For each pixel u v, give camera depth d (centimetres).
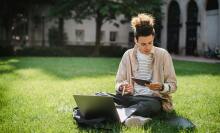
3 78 1138
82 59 2569
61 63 2020
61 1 3312
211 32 3381
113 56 3541
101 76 1252
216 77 1245
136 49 523
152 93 518
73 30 4212
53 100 706
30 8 4012
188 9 3719
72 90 870
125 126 464
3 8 3659
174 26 3916
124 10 3123
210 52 3234
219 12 3209
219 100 723
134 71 521
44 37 4122
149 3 3167
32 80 1118
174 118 516
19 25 4012
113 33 4362
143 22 479
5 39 3941
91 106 472
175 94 802
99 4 3112
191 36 3681
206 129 471
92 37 4294
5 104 654
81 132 452
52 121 514
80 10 3291
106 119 483
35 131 455
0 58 2575
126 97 505
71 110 596
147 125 475
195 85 992
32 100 705
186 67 1856
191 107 633
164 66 509
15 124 496
